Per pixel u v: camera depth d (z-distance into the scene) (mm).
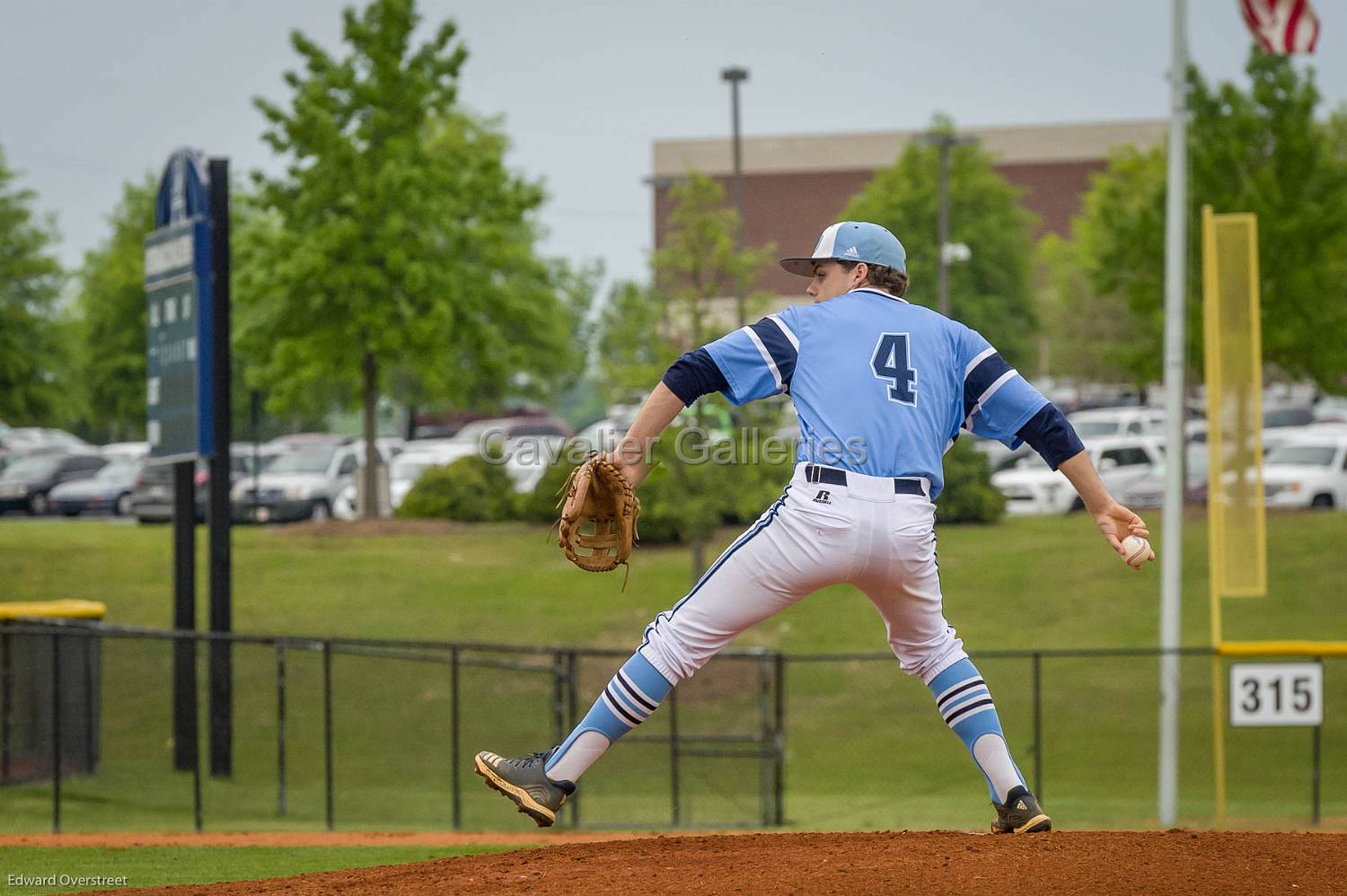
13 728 39781
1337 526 74750
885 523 13086
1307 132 82438
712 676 55812
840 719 51562
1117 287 92500
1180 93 40344
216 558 42812
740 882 12141
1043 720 51906
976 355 13891
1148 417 97312
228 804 37875
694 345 61531
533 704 51500
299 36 82000
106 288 138625
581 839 32250
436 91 84000
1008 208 139000
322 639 33750
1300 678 36875
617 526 13422
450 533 77750
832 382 13305
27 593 64938
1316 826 36719
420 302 83500
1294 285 81375
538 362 126875
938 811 39562
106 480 101438
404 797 39906
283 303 83000
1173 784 38188
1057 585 66125
